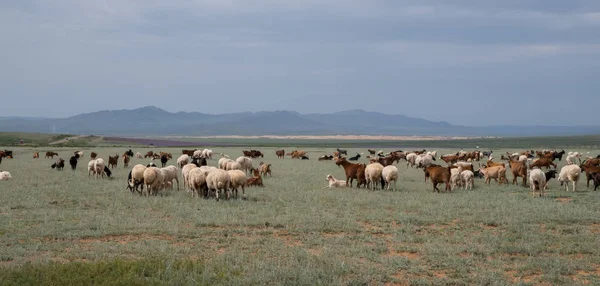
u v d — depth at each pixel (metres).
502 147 109.56
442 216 16.92
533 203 19.47
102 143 108.88
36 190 22.81
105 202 19.53
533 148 94.69
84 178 29.42
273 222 15.66
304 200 20.64
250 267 10.90
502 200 20.34
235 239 13.66
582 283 10.09
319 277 10.34
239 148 97.25
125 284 9.43
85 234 13.86
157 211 17.95
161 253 11.86
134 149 80.75
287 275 10.27
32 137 118.62
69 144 93.88
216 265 10.80
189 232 14.34
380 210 18.27
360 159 57.75
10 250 12.02
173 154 66.06
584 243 13.08
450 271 10.95
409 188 25.34
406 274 10.81
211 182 20.25
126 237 13.95
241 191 23.23
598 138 170.38
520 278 10.42
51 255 11.84
